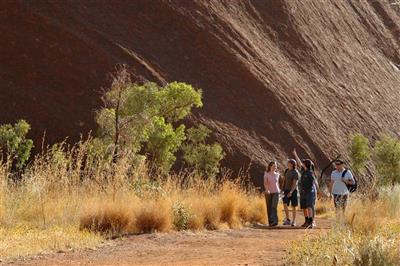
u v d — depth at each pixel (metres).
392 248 8.38
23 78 43.47
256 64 52.25
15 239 12.20
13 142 30.19
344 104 58.25
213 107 47.06
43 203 14.46
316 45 61.72
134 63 46.88
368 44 72.06
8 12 46.53
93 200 15.05
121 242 13.04
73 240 12.44
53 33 46.31
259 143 46.62
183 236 14.46
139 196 16.48
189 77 48.75
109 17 49.59
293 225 19.19
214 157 35.66
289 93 52.41
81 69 44.97
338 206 15.96
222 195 18.41
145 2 51.78
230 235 15.30
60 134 40.84
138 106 27.61
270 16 59.78
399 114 64.38
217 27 52.66
